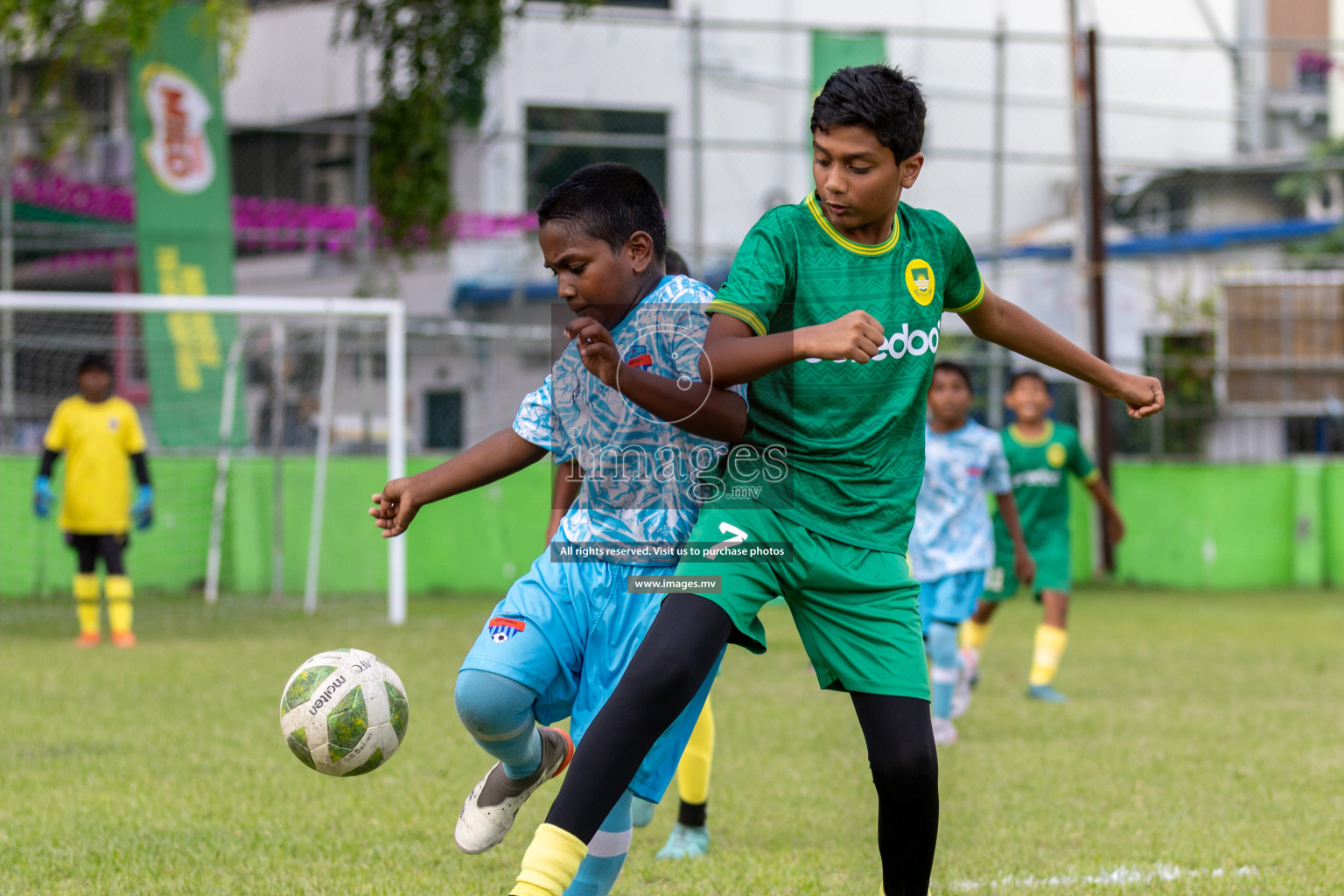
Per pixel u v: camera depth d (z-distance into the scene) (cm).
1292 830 573
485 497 1983
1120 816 597
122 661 1159
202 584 1834
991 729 855
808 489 377
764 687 1048
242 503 1855
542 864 327
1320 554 2205
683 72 2839
